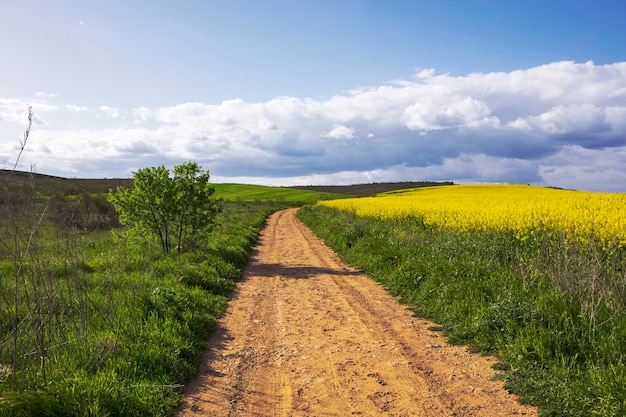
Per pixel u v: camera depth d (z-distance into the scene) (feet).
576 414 13.44
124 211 48.14
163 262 38.63
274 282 37.09
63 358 16.40
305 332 23.30
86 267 36.11
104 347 17.47
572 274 22.93
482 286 26.50
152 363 17.33
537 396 14.88
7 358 15.88
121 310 22.18
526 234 41.24
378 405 14.90
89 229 63.26
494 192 160.97
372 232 55.36
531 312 20.20
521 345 18.25
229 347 21.30
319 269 42.78
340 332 23.15
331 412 14.55
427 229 56.75
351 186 419.33
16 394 12.31
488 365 18.11
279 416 14.38
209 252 44.73
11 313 16.51
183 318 23.54
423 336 22.21
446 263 32.35
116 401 13.84
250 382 17.16
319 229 78.07
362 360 19.07
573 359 16.33
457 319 23.85
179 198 46.96
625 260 27.68
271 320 25.84
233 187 358.43
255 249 59.00
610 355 16.35
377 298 30.60
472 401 14.98
